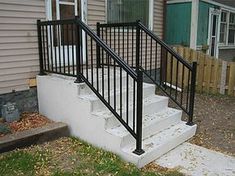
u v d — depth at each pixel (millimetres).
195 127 4797
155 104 4863
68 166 3602
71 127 4504
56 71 4832
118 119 3814
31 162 3641
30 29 4938
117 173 3441
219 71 7824
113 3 6707
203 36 10797
